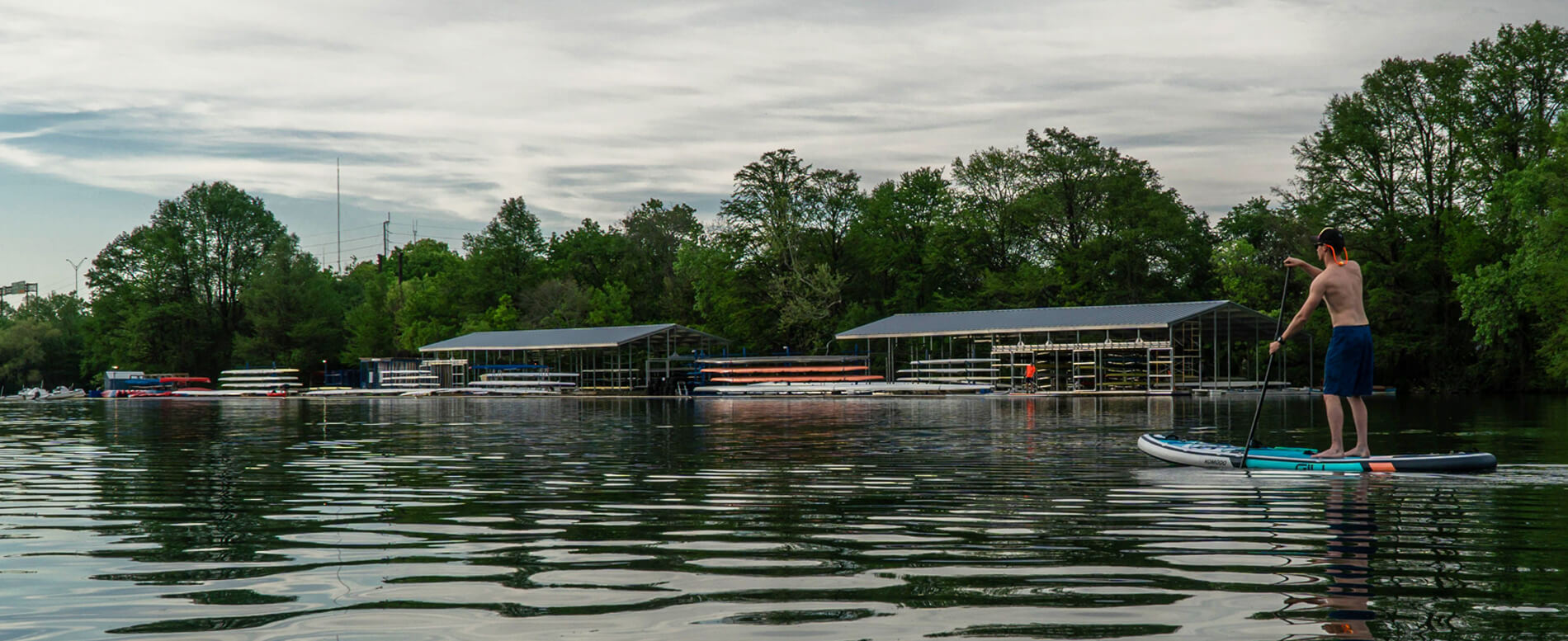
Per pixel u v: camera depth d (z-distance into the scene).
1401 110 58.59
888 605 5.08
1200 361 53.84
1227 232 78.81
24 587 5.63
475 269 96.44
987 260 77.56
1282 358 61.62
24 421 31.55
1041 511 8.47
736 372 65.88
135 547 6.95
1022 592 5.37
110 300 99.62
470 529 7.68
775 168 78.62
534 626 4.70
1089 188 71.62
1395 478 10.68
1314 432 20.39
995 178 76.44
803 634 4.53
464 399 58.94
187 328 97.69
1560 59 53.47
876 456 14.42
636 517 8.26
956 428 22.08
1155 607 5.01
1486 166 54.53
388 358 90.19
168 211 99.19
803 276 75.25
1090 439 18.05
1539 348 51.81
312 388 88.44
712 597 5.26
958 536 7.16
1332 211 60.22
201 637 4.56
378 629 4.68
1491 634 4.48
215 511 8.81
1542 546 6.68
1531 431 19.86
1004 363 57.66
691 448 16.39
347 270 135.38
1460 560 6.21
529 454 15.41
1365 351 11.64
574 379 72.88
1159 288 70.56
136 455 15.72
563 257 100.75
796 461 13.69
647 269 102.38
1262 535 7.14
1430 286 58.84
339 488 10.73
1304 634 4.52
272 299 95.12
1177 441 13.29
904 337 59.31
